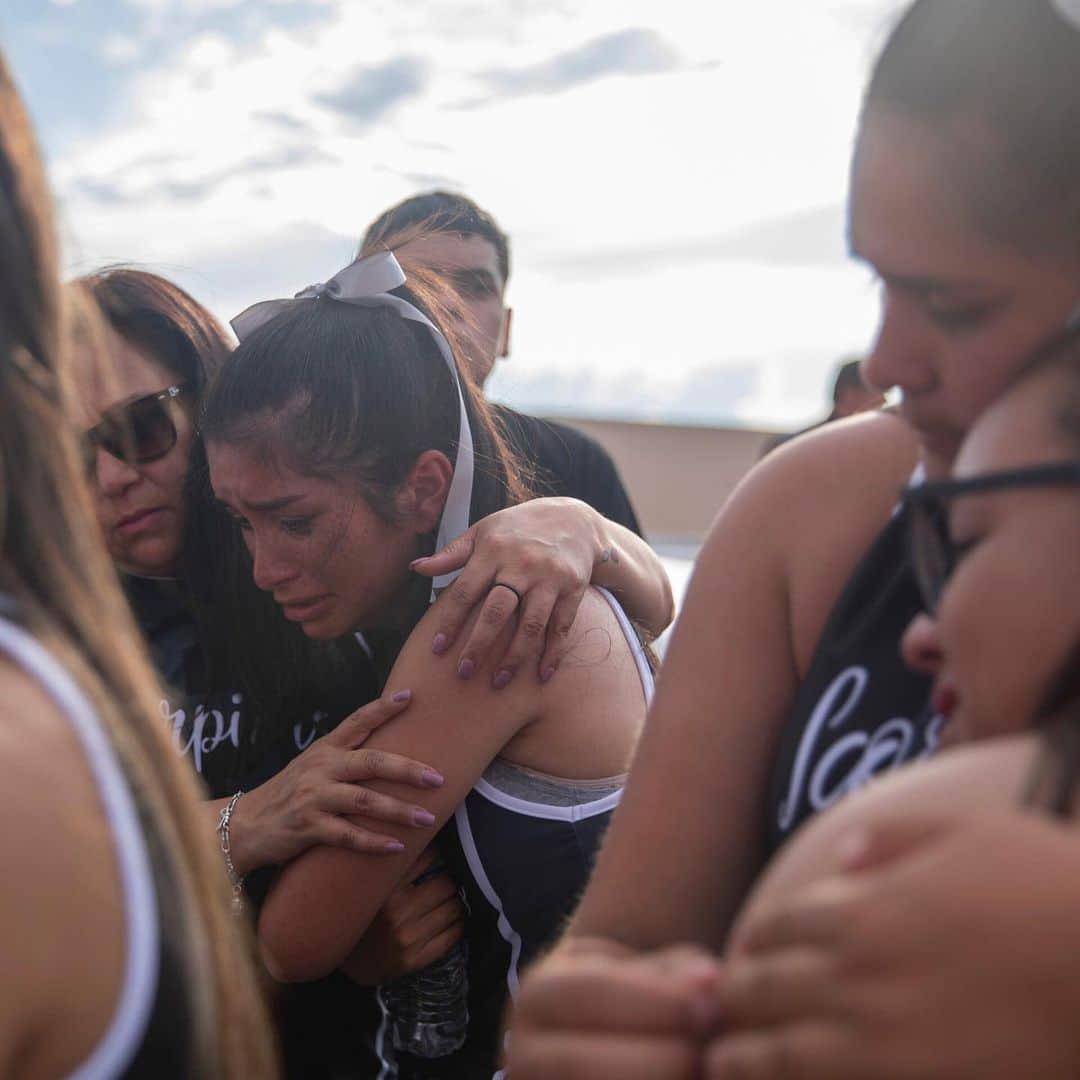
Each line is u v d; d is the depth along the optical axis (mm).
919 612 828
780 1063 461
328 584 1580
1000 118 672
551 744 1487
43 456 738
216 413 1566
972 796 504
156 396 1777
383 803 1433
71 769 639
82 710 662
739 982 493
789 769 864
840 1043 448
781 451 989
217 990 747
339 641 1729
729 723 928
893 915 448
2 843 586
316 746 1522
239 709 1766
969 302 700
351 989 1604
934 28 704
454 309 1826
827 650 868
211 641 1777
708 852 912
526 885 1456
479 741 1448
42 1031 605
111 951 632
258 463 1528
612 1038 554
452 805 1456
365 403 1535
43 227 747
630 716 1542
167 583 1955
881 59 733
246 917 1567
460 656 1451
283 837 1484
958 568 593
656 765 938
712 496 9508
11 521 724
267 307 1673
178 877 702
